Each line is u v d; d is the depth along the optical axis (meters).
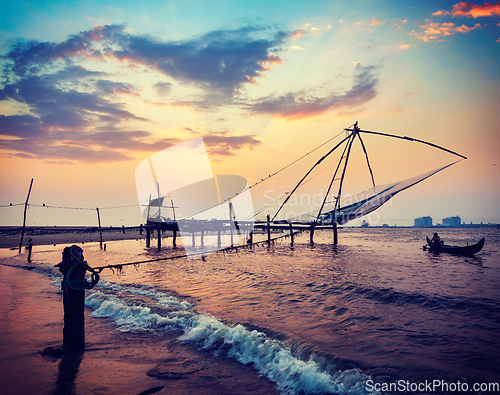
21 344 6.70
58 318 8.69
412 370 5.25
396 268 19.38
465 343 6.57
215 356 6.22
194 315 8.57
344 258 26.14
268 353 6.07
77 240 65.12
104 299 10.80
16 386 4.87
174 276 17.16
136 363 5.86
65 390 4.77
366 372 5.19
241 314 8.93
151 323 8.27
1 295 11.93
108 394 4.68
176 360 6.01
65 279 6.39
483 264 21.41
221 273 18.08
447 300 10.36
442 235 90.31
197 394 4.72
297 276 16.20
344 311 9.27
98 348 6.61
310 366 5.39
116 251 39.59
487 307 9.55
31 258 30.83
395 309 9.54
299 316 8.74
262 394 4.75
